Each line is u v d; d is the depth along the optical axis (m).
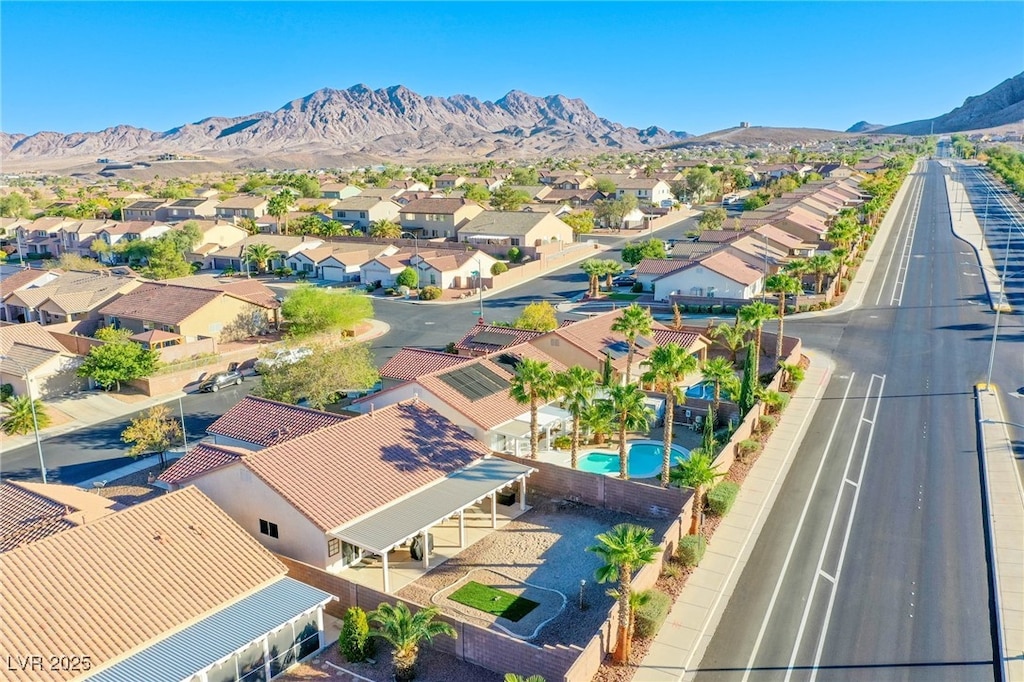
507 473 41.72
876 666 29.06
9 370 64.88
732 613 32.44
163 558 31.20
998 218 151.00
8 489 39.50
